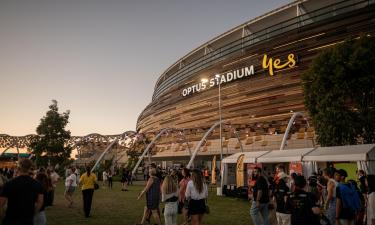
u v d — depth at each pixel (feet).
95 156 215.31
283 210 28.73
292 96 173.99
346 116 74.54
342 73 75.51
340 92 75.72
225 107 215.72
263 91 190.60
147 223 43.06
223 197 86.58
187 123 254.06
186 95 262.06
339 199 25.07
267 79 190.08
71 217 47.93
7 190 17.15
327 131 76.69
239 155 88.53
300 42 176.55
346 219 24.97
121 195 88.12
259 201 31.83
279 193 29.32
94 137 193.77
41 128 165.89
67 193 60.85
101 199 76.54
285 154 75.97
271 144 166.71
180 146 229.25
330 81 78.48
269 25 217.77
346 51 77.71
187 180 38.52
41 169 29.37
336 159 62.49
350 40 81.10
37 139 169.68
